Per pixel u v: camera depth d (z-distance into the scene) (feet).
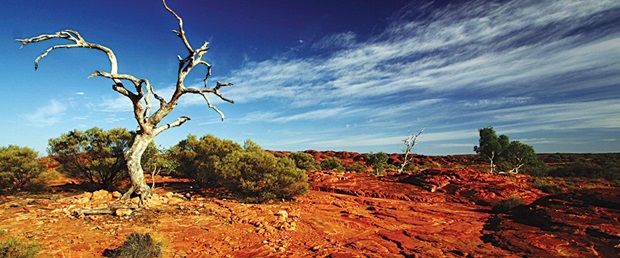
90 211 34.24
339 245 27.99
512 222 36.78
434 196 60.90
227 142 67.51
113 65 42.57
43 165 53.31
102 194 43.14
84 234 27.78
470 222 39.96
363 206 50.19
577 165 118.52
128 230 29.43
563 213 35.86
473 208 51.88
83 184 59.67
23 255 20.24
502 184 64.23
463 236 32.17
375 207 48.29
